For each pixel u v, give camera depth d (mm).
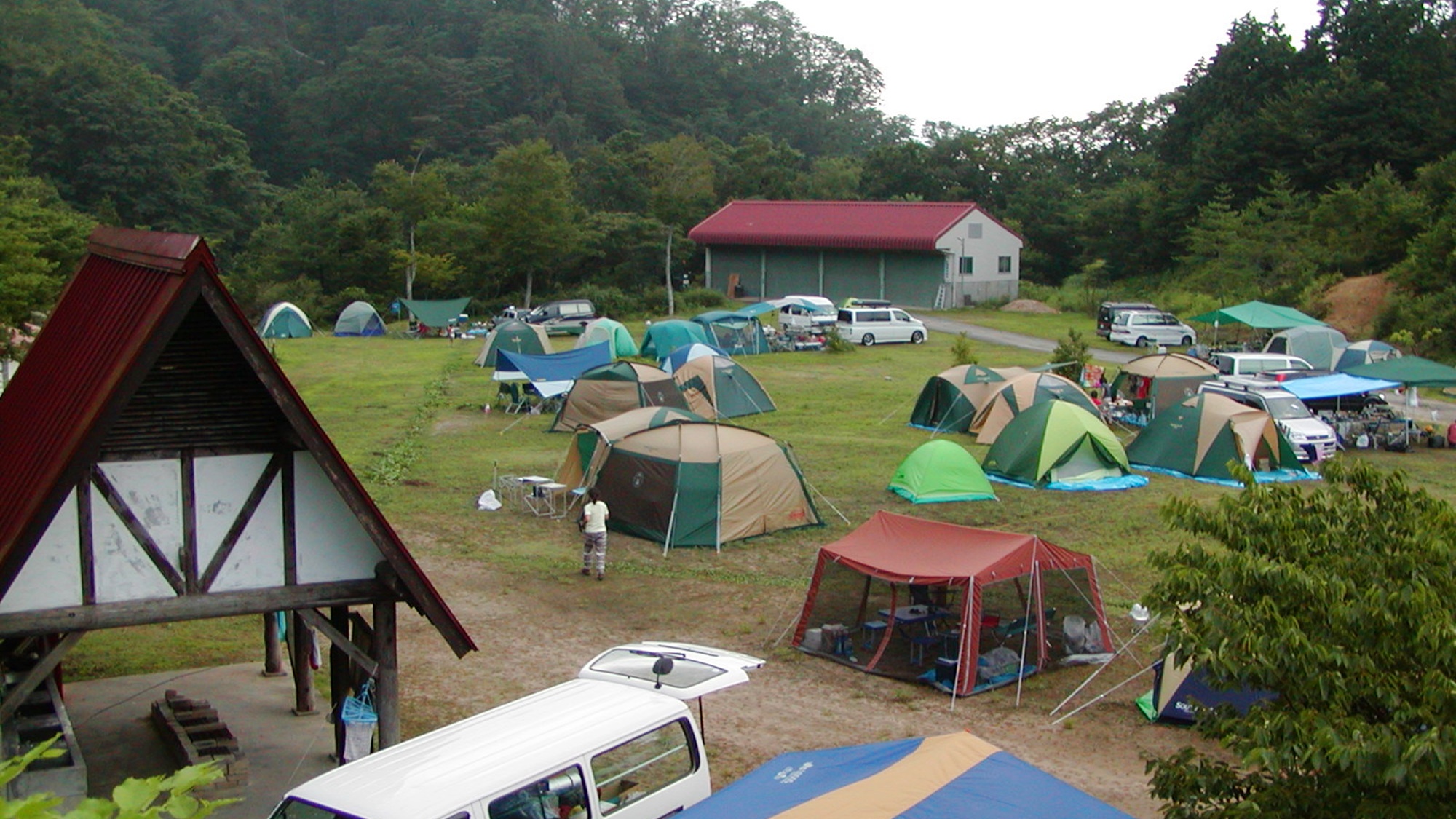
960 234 58219
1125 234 66125
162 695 12227
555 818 7340
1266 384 26781
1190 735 11961
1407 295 43219
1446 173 50219
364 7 131875
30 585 8031
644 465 19688
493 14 130750
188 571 8445
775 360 41562
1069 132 88562
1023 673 13594
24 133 74688
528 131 111125
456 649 9109
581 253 61531
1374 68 62219
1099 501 22078
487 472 24047
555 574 17609
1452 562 7020
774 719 12336
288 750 10766
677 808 8188
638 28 145375
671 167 73250
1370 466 7746
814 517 20422
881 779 6578
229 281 60062
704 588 17000
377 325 50531
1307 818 6656
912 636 14023
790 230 61969
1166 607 7703
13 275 22375
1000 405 26875
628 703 8422
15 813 2953
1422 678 6527
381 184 65500
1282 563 7230
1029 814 6070
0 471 9109
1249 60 68438
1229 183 60781
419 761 7449
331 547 8836
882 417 30688
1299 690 6863
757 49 150625
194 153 81938
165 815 7215
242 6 130250
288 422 8484
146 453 8273
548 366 29594
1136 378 30453
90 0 118875
